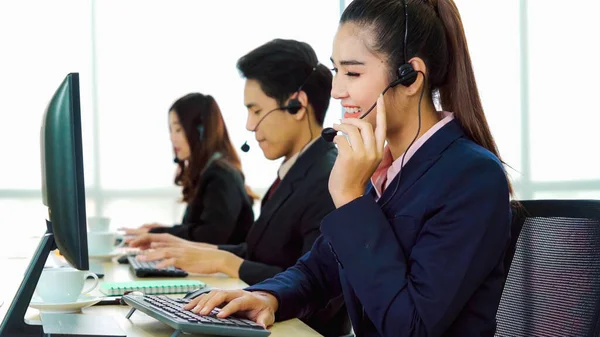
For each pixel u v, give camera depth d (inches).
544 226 50.0
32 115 190.2
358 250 44.9
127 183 194.9
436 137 48.2
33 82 190.5
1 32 188.9
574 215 48.6
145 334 45.9
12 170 189.0
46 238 42.9
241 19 195.3
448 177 45.4
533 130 187.9
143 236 88.7
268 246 81.7
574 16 185.9
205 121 124.0
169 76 194.7
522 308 48.9
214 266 76.4
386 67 48.3
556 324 46.3
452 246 43.3
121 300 57.2
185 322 42.7
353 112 50.3
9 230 168.6
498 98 187.6
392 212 47.5
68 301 53.7
